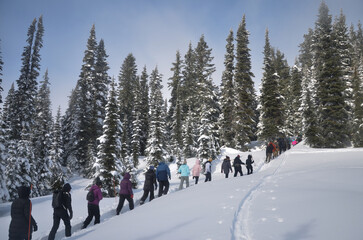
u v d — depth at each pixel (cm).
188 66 5256
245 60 3862
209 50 4847
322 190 633
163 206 759
